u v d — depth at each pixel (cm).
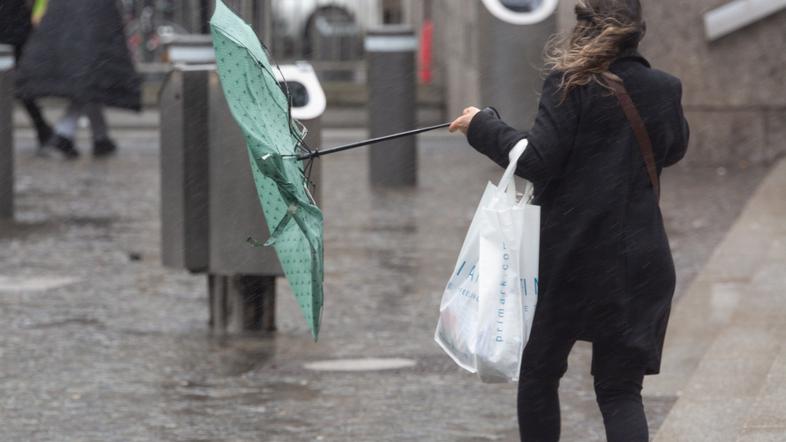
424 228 3972
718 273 3091
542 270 1521
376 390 2231
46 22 5522
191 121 2589
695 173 4981
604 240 1492
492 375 1505
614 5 1505
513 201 1512
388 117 4872
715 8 5169
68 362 2428
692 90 5222
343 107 6450
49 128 5784
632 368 1520
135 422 2041
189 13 6556
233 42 1638
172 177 2644
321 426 2016
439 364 2414
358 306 2925
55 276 3284
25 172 5278
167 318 2830
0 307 2917
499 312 1496
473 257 1534
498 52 5138
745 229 3634
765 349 2328
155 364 2420
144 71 6575
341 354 2497
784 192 4275
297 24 6619
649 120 1503
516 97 5150
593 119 1488
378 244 3700
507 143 1499
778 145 5216
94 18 5544
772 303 2681
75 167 5434
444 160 5653
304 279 1631
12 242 3775
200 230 2612
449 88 6519
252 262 2580
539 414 1582
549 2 5141
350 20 6650
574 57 1498
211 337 2652
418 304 2947
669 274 1523
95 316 2838
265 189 1667
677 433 1897
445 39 6594
